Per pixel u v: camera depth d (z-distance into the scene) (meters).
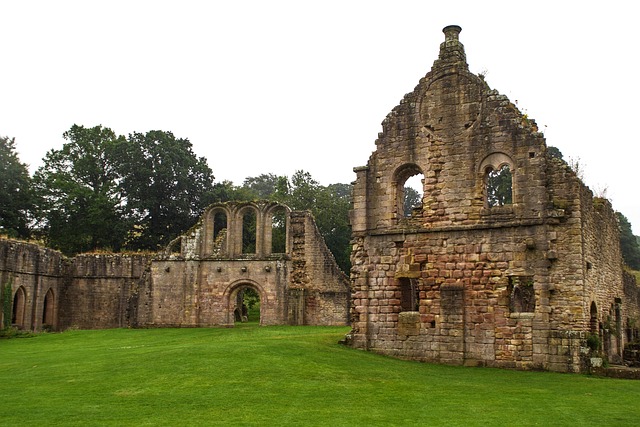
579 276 25.45
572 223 25.86
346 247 77.31
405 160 29.77
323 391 18.66
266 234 50.16
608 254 32.34
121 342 36.09
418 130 29.66
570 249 25.75
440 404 17.36
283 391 18.44
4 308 46.78
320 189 80.50
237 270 49.66
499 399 18.41
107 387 18.95
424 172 29.25
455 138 28.75
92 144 73.31
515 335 26.17
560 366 25.09
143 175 71.31
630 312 39.59
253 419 14.89
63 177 71.25
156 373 20.81
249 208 51.16
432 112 29.47
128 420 14.69
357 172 30.84
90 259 57.19
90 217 68.56
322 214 76.94
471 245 27.70
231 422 14.52
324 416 15.36
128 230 71.12
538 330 25.77
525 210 26.72
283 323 48.38
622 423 15.32
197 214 75.44
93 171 72.06
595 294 27.89
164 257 50.91
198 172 76.56
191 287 49.88
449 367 26.31
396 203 30.08
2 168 67.94
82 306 56.50
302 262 49.94
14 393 18.31
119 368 22.16
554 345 25.38
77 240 69.12
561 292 25.66
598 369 24.34
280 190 80.00
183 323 49.53
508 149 27.45
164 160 72.44
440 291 28.00
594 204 30.78
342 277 49.19
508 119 27.66
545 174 26.58
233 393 18.00
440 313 27.83
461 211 28.12
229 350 24.80
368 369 23.23
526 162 27.00
